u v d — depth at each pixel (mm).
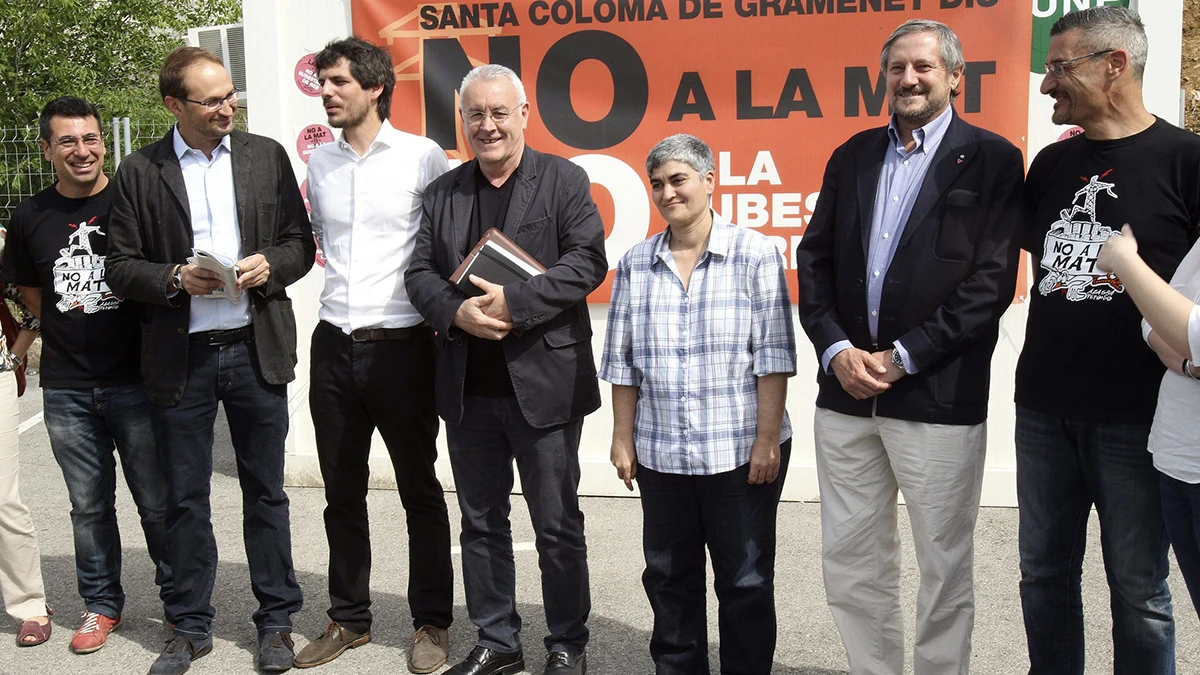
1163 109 4191
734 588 2770
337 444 3184
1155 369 2324
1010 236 2510
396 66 4562
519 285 2766
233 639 3367
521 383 2854
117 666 3197
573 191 2938
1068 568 2594
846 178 2711
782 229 4484
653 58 4457
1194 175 2271
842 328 2688
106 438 3375
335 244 3148
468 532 3049
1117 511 2410
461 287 2818
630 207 4547
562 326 2916
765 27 4375
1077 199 2406
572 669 3002
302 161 4676
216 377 3084
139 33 13164
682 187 2637
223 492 4973
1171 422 2150
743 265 2693
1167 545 2430
